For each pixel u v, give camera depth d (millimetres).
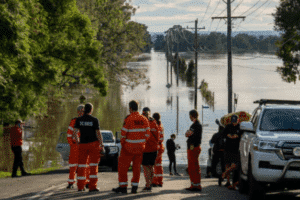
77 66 32188
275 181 9758
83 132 11250
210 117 58219
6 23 19281
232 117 13461
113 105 68062
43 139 36219
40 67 27297
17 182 14492
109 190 11727
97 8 42344
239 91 102250
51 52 30141
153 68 193000
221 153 15188
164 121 52688
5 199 10141
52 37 30422
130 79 46219
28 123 46031
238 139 13344
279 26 62688
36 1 27312
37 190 11844
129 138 10656
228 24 32312
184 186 14008
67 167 22422
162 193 11164
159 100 79438
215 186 14422
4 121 24031
